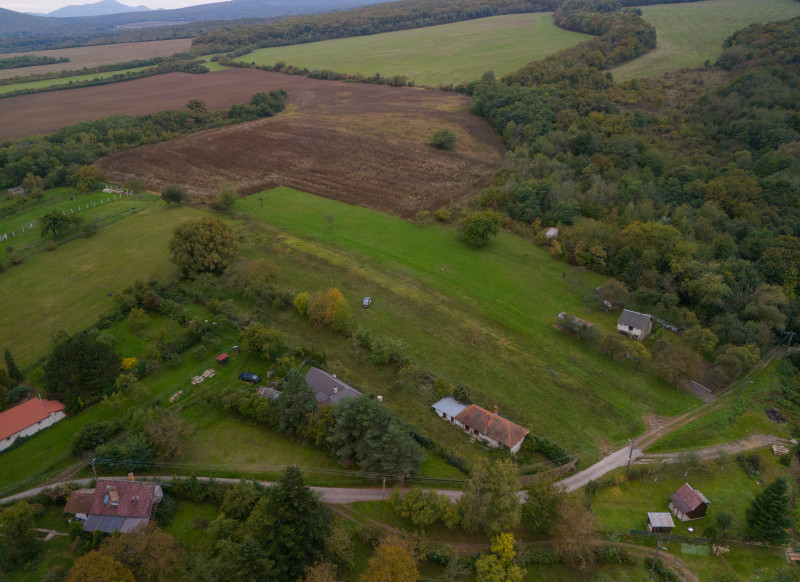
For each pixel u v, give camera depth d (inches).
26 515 2018.9
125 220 4724.4
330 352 3154.5
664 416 2773.1
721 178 4862.2
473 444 2571.4
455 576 1935.3
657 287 3730.3
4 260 4042.8
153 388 2829.7
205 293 3646.7
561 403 2834.6
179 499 2230.6
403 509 2148.1
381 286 3801.7
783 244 3929.6
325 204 5098.4
